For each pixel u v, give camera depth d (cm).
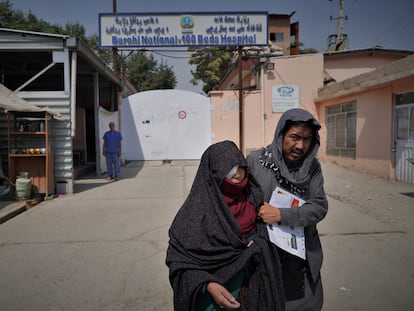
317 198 190
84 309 296
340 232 498
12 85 1245
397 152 951
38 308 297
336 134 1321
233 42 1396
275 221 179
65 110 794
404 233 492
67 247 443
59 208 659
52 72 1151
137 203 699
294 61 1483
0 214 582
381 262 390
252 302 169
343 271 367
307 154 191
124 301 308
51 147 773
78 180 1018
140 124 1539
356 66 1633
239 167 171
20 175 709
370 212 618
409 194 768
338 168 1217
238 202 175
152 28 1368
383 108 996
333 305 300
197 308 169
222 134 1530
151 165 1386
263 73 1486
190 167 1308
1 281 347
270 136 1500
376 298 312
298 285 190
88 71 1093
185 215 170
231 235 163
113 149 1020
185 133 1550
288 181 188
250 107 1507
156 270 372
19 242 463
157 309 296
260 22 1388
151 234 495
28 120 734
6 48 778
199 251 162
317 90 1486
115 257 409
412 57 822
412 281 344
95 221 565
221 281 159
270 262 172
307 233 193
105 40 1363
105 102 1447
